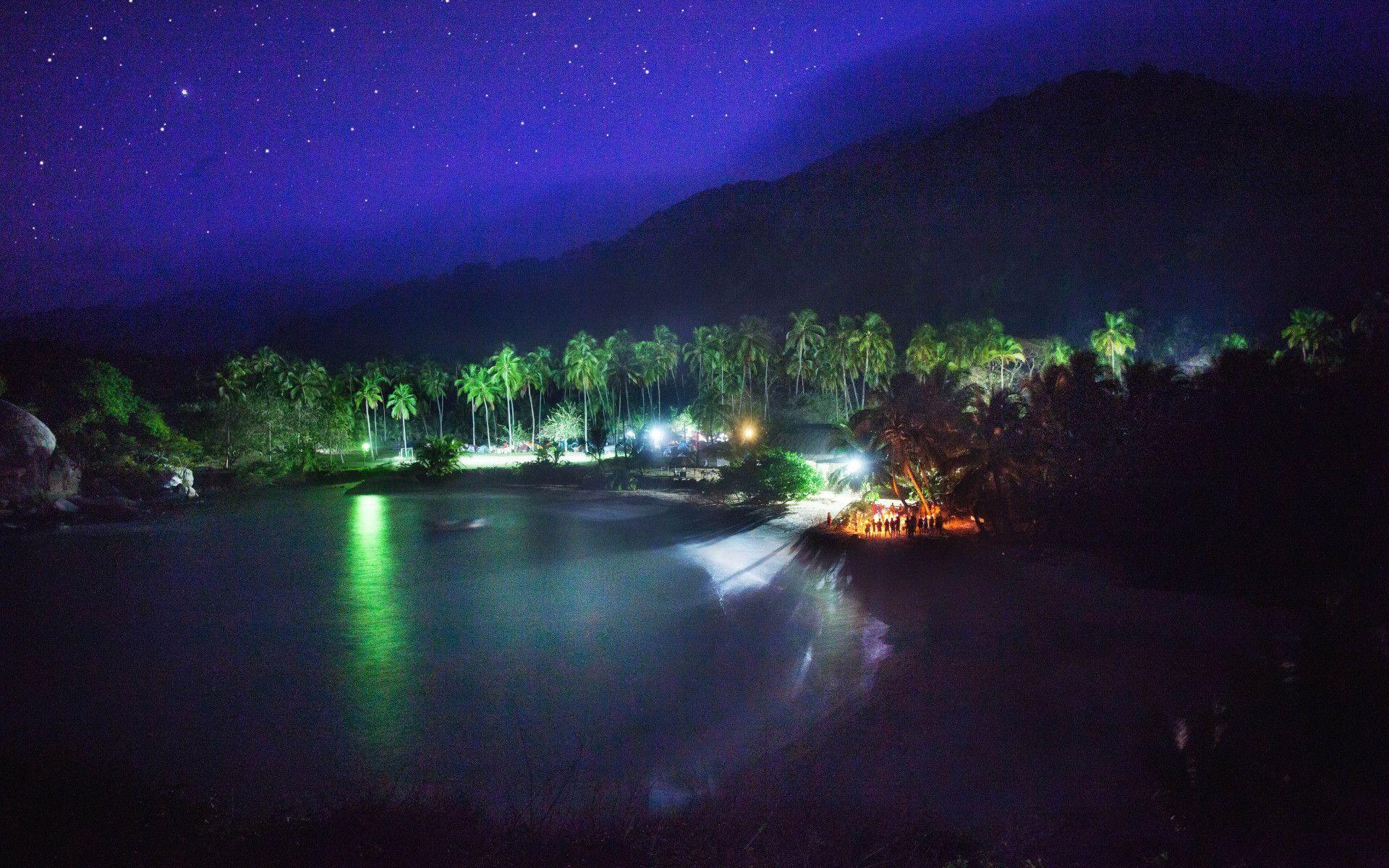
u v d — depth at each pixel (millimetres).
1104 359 95250
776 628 25641
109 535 53781
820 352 105688
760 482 56750
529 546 45875
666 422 107250
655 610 29500
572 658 23953
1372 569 7289
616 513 57625
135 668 24812
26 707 21188
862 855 7074
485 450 116250
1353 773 6309
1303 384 26188
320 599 34344
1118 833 7203
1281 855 5980
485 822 8031
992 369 102875
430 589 35625
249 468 85750
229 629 29625
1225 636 17719
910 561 32438
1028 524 33656
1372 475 21500
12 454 59656
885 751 13266
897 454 39312
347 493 77188
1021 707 14734
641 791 13531
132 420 77062
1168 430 27391
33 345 85875
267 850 6688
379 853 6715
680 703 19266
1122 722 12977
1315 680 6707
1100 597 23547
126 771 8367
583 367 110625
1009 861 6902
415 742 17688
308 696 21562
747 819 8156
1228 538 24141
